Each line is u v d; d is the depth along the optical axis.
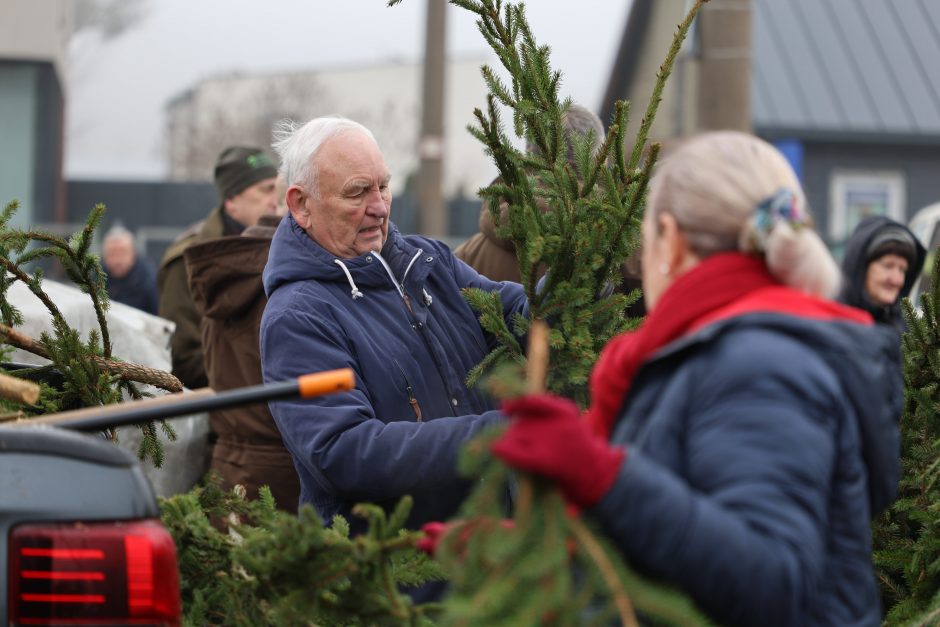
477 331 3.98
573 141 3.77
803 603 2.22
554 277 3.67
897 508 3.79
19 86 25.42
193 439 5.51
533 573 2.12
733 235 2.43
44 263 11.43
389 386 3.77
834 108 24.75
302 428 3.67
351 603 2.98
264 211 6.35
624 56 21.91
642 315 4.34
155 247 20.56
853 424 2.38
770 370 2.29
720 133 2.55
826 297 2.49
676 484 2.21
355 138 3.90
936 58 25.48
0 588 2.54
